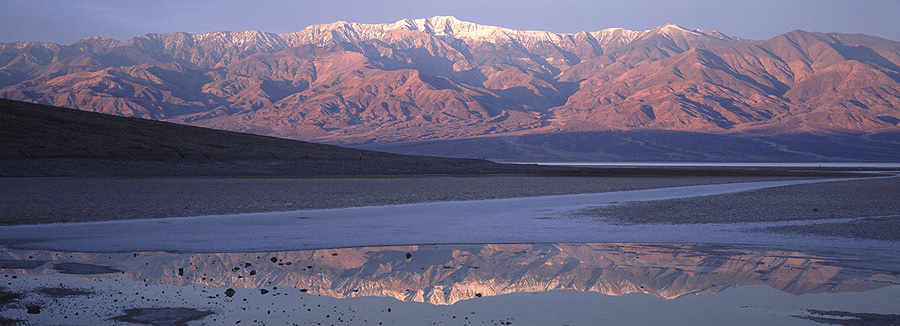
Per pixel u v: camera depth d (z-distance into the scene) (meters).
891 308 10.54
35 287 11.93
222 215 27.03
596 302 11.06
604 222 24.61
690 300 11.20
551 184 57.28
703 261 15.44
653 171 102.88
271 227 22.66
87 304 10.59
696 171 106.56
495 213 28.48
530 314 10.17
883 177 83.75
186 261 15.40
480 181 62.75
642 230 22.00
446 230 22.09
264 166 79.00
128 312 10.08
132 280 12.83
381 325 9.44
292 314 10.07
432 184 55.34
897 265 14.77
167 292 11.67
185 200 34.09
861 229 21.30
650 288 12.28
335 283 12.75
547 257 16.14
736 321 9.76
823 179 74.62
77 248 17.31
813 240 18.97
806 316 10.02
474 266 14.86
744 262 15.33
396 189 46.91
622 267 14.69
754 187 53.06
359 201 35.22
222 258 15.96
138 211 27.98
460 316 10.02
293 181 58.44
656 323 9.62
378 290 12.09
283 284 12.60
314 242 19.02
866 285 12.58
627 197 39.69
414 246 18.36
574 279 13.16
